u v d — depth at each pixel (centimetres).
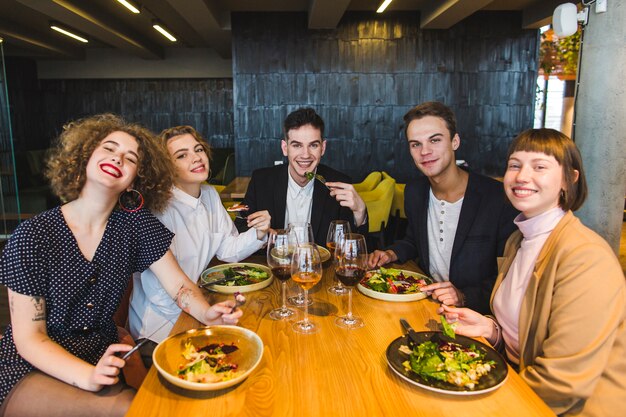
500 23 598
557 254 120
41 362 117
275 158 616
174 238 178
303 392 96
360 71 603
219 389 96
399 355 109
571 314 111
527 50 605
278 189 231
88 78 877
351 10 589
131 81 894
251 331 117
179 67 881
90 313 134
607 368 114
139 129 150
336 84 605
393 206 404
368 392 96
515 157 130
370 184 443
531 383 111
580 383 104
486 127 619
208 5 508
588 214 308
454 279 186
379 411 90
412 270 186
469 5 478
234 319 127
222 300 150
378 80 605
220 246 190
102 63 873
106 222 141
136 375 153
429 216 198
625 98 287
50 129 891
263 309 142
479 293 162
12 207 522
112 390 117
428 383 97
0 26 603
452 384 97
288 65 600
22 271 122
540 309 122
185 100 904
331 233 165
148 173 153
